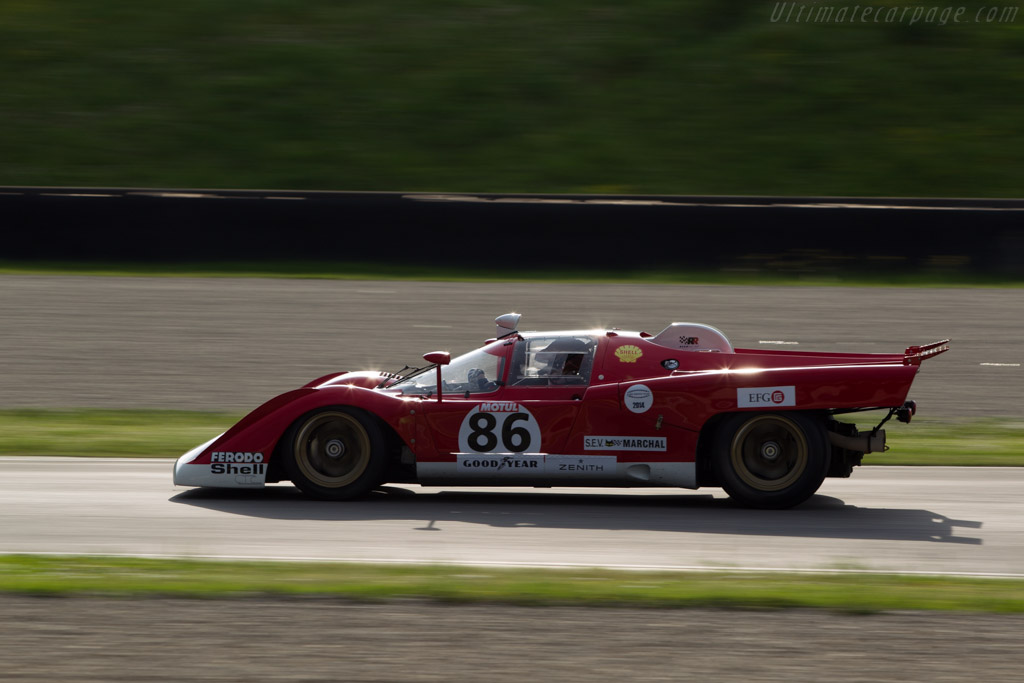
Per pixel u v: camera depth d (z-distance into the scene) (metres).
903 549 21.77
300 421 26.16
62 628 15.74
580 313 56.12
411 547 21.58
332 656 14.72
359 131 92.12
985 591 18.05
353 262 68.12
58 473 29.72
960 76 96.44
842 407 25.05
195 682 13.85
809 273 66.00
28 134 92.12
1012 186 82.38
